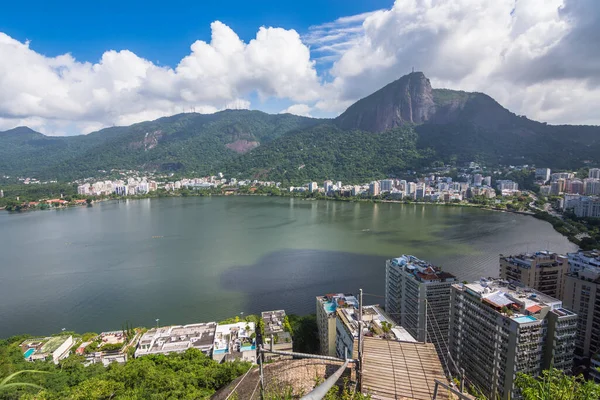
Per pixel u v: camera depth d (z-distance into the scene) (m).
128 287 123.25
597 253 99.69
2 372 59.56
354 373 26.09
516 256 102.62
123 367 62.84
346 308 78.44
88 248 175.12
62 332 91.00
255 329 85.44
